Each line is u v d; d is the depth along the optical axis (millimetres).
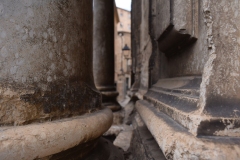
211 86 1092
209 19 1135
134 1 5426
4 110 1170
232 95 1097
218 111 1068
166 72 2533
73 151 1451
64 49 1452
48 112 1326
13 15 1232
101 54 5918
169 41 1926
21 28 1253
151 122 1779
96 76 5895
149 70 3145
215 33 1131
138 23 4969
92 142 1661
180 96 1506
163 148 1235
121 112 5395
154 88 2734
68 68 1481
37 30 1306
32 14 1288
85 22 1732
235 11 1145
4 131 1113
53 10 1383
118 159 2094
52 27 1377
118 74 18891
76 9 1572
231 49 1122
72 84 1513
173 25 1643
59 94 1399
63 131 1293
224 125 1036
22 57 1251
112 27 6117
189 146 993
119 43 22297
